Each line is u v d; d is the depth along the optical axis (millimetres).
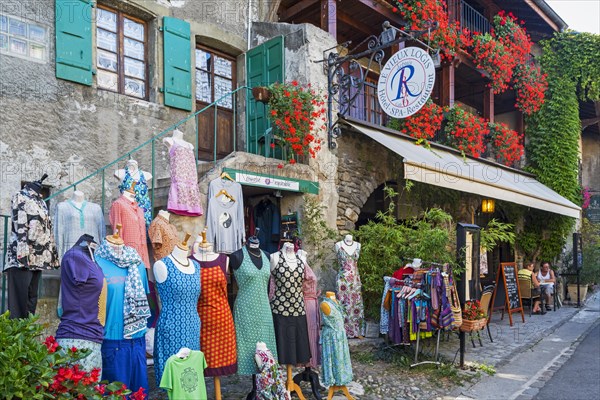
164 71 7215
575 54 12750
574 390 5285
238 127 8461
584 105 15352
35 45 5961
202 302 4004
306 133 6852
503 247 12609
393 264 6766
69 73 6168
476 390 5211
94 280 3332
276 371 4031
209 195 5648
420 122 8930
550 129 12898
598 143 19344
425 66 6523
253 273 4309
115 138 6637
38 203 4230
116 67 6883
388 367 5855
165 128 7234
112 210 4758
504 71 11391
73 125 6227
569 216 12516
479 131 10406
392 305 5949
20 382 2551
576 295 13078
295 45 7473
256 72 8094
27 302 4191
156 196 5922
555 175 12711
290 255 4707
